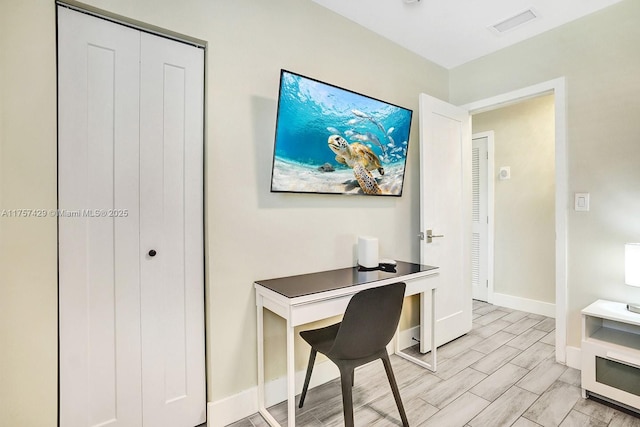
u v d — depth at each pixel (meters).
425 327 2.48
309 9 2.01
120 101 1.45
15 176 1.23
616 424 1.63
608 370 1.79
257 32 1.79
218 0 1.66
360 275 1.97
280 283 1.76
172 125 1.58
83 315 1.38
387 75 2.47
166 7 1.51
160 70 1.54
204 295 1.68
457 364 2.30
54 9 1.30
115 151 1.44
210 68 1.63
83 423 1.39
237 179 1.72
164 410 1.58
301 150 1.88
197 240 1.66
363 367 2.28
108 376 1.44
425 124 2.48
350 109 2.05
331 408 1.82
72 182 1.35
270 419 1.69
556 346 2.32
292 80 1.75
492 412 1.74
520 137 3.53
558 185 2.32
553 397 1.88
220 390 1.68
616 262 2.08
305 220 2.00
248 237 1.77
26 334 1.26
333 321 2.22
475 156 3.92
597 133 2.15
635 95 2.00
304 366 2.04
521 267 3.53
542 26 2.33
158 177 1.55
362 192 2.22
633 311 1.88
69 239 1.35
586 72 2.20
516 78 2.56
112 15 1.40
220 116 1.66
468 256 2.88
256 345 1.80
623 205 2.05
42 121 1.28
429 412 1.74
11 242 1.23
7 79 1.21
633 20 2.01
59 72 1.31
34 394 1.28
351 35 2.24
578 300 2.23
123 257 1.47
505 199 3.65
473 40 2.52
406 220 2.65
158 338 1.56
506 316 3.33
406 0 2.02
